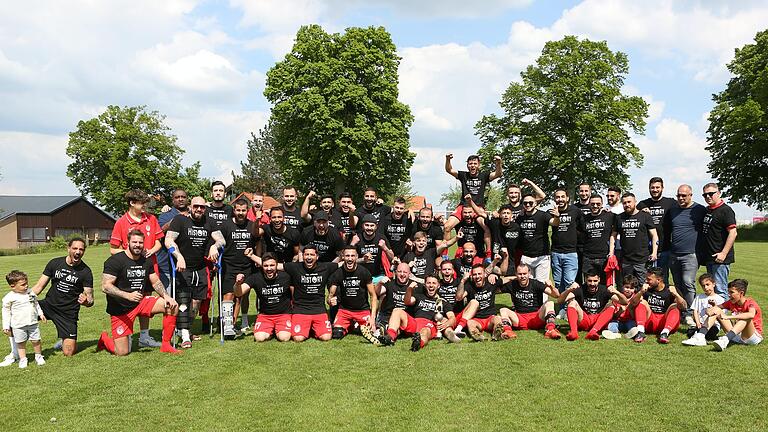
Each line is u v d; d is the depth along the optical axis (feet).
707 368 24.04
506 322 31.81
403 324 31.14
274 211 33.30
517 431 17.58
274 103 127.54
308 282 31.24
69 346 27.78
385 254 35.09
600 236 35.09
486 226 37.04
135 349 29.25
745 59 141.90
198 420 18.85
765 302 40.60
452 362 25.54
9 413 19.66
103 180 194.49
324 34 127.03
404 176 129.59
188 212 35.29
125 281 28.19
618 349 27.76
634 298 30.73
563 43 143.43
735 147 137.18
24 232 204.74
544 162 145.18
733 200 146.61
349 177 124.77
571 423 18.16
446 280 31.76
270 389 21.94
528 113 151.33
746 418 18.47
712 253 32.50
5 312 25.55
